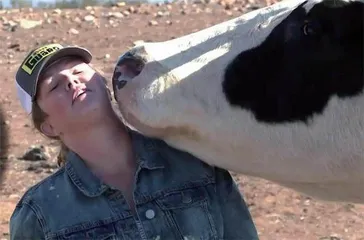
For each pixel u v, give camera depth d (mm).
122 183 2021
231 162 2145
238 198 2170
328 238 3588
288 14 2109
